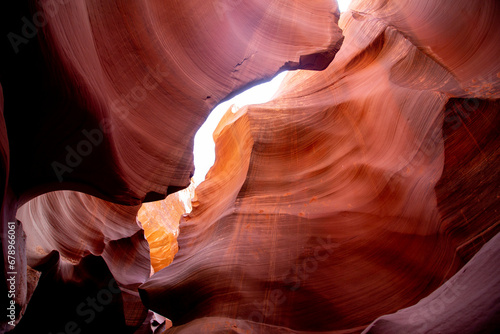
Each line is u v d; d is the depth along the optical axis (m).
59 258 7.94
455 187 6.00
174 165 6.25
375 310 6.30
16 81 3.29
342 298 6.64
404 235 6.75
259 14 8.58
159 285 8.49
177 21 6.72
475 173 5.85
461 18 8.05
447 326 2.80
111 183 5.34
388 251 6.86
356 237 7.34
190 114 6.64
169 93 6.33
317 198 8.53
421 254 6.36
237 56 7.72
